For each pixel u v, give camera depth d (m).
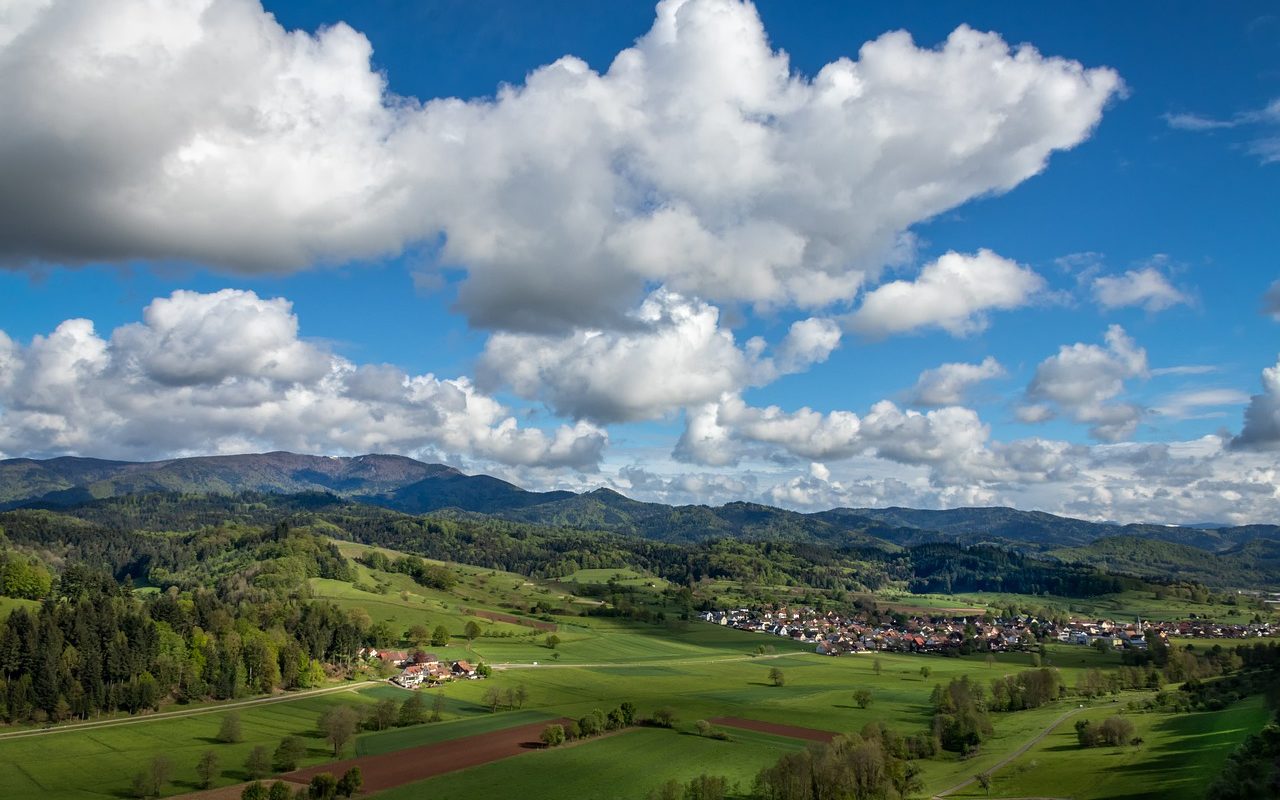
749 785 119.31
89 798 109.19
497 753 134.75
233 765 125.56
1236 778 97.25
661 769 126.12
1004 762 134.38
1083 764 126.00
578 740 144.88
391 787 115.31
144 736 140.88
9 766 121.38
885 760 120.19
